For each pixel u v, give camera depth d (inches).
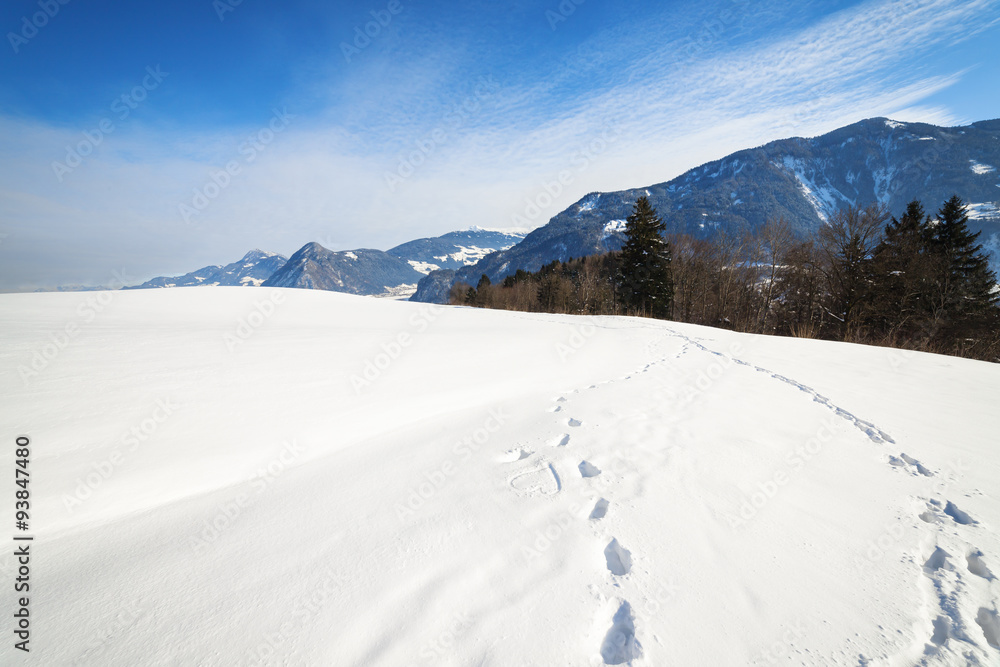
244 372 233.3
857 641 68.5
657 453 145.0
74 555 84.8
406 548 89.2
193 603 72.6
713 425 176.1
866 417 191.3
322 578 79.4
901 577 84.8
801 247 1010.7
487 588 77.4
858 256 892.0
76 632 66.1
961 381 274.8
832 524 104.0
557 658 63.4
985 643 68.2
